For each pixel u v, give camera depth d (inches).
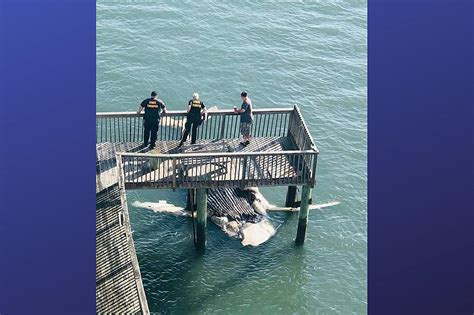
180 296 840.9
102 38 1315.2
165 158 831.1
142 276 858.1
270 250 908.6
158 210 954.1
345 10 1487.5
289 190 959.0
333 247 927.0
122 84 1221.7
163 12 1400.1
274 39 1381.6
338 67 1330.0
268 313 833.5
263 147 909.2
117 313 691.4
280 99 1245.7
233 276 871.7
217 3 1451.8
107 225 800.9
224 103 1222.3
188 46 1330.0
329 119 1203.9
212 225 930.1
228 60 1314.0
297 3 1488.7
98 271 743.7
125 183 835.4
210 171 848.3
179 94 1226.6
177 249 900.6
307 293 860.6
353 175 1078.4
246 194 962.1
